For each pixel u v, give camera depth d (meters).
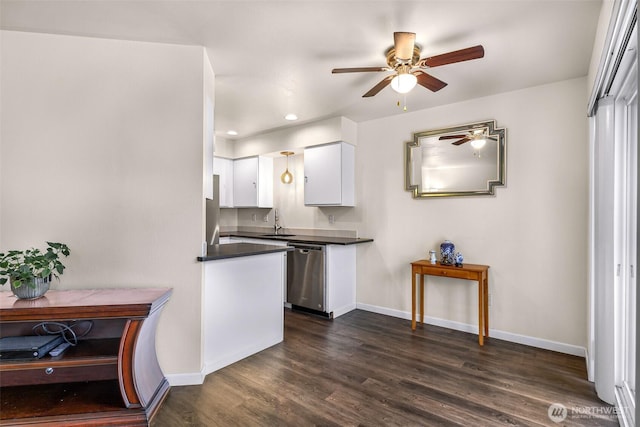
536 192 2.98
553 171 2.91
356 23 2.03
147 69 2.25
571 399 2.10
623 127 2.05
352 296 4.14
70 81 2.16
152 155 2.25
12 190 2.09
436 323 3.54
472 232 3.33
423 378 2.37
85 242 2.17
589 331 2.39
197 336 2.29
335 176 3.99
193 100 2.31
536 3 1.82
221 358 2.54
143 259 2.24
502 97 3.15
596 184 2.14
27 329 2.10
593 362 2.32
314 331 3.35
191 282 2.29
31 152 2.11
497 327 3.17
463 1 1.81
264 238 4.43
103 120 2.20
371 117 3.95
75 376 2.09
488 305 3.21
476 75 2.75
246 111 3.71
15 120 2.09
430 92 3.14
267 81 2.89
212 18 1.98
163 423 1.85
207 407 2.00
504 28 2.06
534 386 2.26
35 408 1.81
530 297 3.01
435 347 2.94
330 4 1.85
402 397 2.12
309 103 3.45
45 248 2.12
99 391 1.99
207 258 2.31
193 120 2.30
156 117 2.26
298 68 2.65
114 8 1.88
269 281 2.95
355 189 4.20
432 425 1.84
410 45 1.90
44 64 2.13
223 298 2.56
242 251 2.70
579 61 2.49
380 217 3.98
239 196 5.14
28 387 2.03
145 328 1.94
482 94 3.20
